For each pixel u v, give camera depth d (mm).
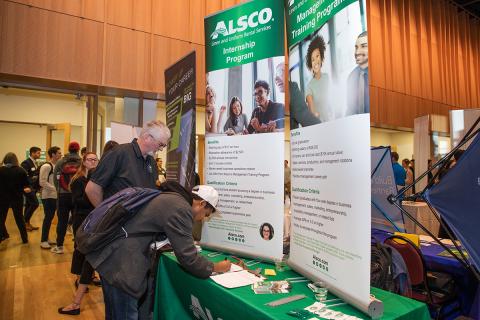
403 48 8758
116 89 4801
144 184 2115
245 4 1960
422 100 9094
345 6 1219
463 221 1381
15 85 4355
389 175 2318
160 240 1562
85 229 1529
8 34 4031
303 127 1537
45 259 4027
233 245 1993
